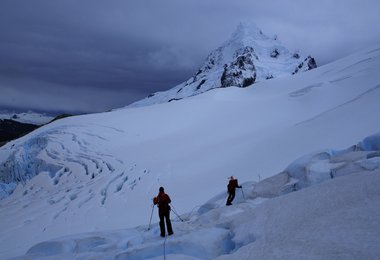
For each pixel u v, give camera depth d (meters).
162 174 38.59
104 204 31.70
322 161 14.02
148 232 12.57
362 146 15.14
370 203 7.51
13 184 58.66
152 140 58.94
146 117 73.88
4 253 21.69
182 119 69.75
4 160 67.06
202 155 42.44
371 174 9.39
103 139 63.28
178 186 31.98
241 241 8.97
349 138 26.44
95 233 12.98
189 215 16.36
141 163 45.88
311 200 8.98
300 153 27.47
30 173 60.22
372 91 38.34
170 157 46.44
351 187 8.71
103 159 51.88
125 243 11.31
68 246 11.66
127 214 26.69
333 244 6.23
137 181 38.00
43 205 36.19
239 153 37.06
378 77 56.22
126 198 32.53
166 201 11.48
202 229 10.14
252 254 7.00
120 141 61.19
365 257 5.46
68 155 57.28
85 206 31.77
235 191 15.46
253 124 54.16
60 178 49.47
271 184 14.67
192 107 76.44
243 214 10.53
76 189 40.38
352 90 54.78
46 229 26.88
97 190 37.31
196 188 29.17
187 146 50.41
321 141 28.34
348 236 6.34
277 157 29.34
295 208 8.97
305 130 33.53
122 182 39.53
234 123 58.31
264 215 9.49
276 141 34.66
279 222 8.60
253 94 83.06
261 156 31.86
